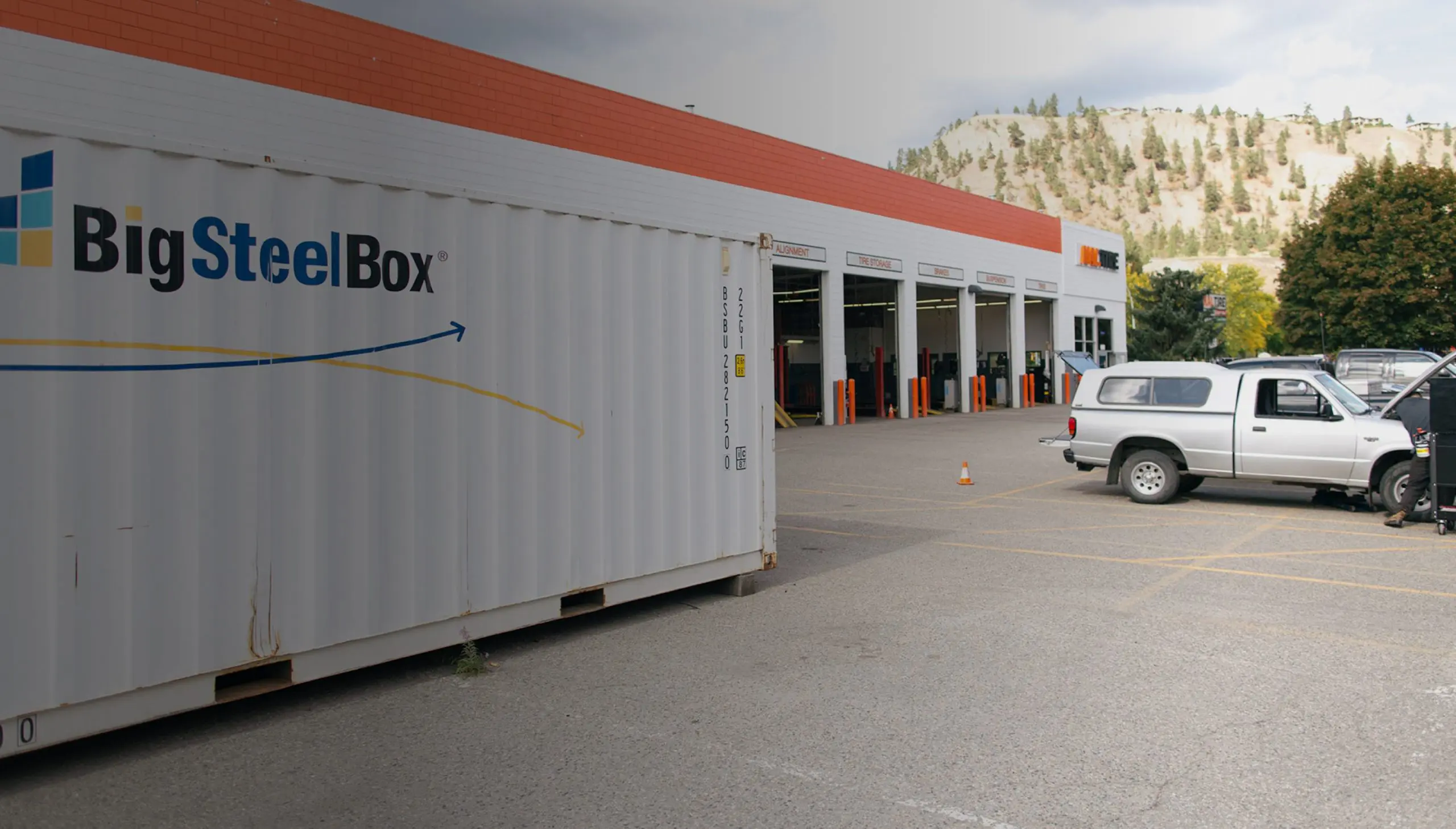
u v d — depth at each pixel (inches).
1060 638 259.9
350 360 216.1
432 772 176.4
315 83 621.9
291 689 227.1
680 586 298.2
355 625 217.8
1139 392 517.3
